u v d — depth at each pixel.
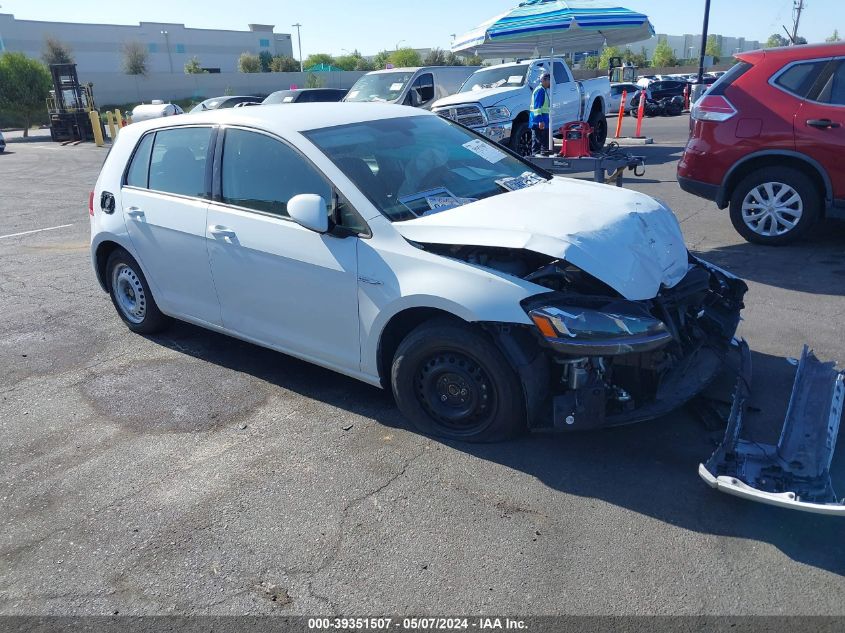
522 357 3.39
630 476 3.40
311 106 4.67
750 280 6.13
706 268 4.34
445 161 4.42
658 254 3.70
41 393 4.67
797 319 5.21
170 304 5.09
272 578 2.87
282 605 2.72
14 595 2.85
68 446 3.98
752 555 2.84
